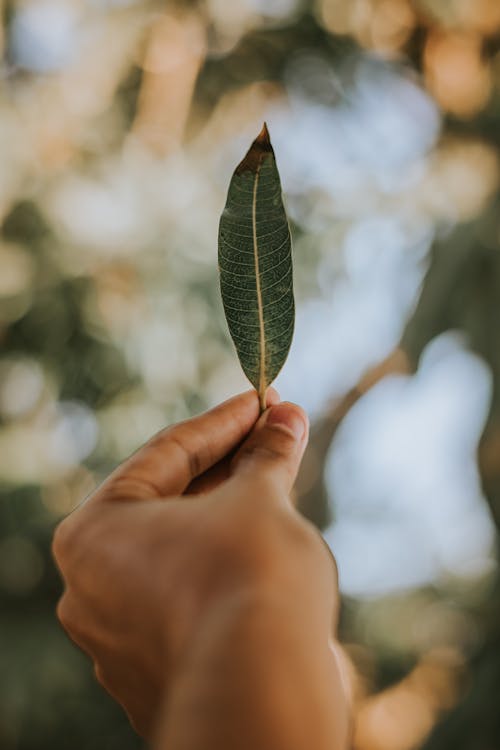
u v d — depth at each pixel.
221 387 3.58
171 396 3.52
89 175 3.40
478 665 4.06
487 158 3.95
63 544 0.46
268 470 0.49
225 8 3.83
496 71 3.85
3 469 3.37
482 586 4.91
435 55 3.92
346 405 4.39
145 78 3.74
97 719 3.37
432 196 3.98
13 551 3.42
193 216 3.44
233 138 4.07
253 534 0.41
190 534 0.41
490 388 3.69
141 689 0.43
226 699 0.33
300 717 0.34
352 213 4.09
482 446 3.79
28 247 3.25
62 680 3.27
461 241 3.66
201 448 0.56
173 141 3.71
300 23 3.98
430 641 4.73
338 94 4.19
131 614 0.41
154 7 3.77
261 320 0.58
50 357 3.39
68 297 3.28
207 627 0.37
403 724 4.41
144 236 3.31
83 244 3.23
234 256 0.57
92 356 3.41
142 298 3.39
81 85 3.65
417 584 5.05
